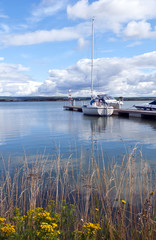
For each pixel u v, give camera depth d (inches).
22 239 79.0
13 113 1469.0
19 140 447.2
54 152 331.0
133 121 831.7
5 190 172.4
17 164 260.4
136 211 130.1
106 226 104.5
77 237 87.7
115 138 456.1
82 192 165.0
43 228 73.5
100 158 284.7
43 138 470.3
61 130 603.8
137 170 202.2
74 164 254.5
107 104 1095.6
